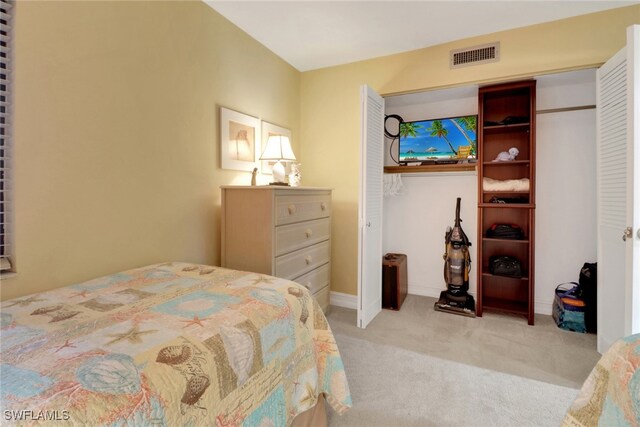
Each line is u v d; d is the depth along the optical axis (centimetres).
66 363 77
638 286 176
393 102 336
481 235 285
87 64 157
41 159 142
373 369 201
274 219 213
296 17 239
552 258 295
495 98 306
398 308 306
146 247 189
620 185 193
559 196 290
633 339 100
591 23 230
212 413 90
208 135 229
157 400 76
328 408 166
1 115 131
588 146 279
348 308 317
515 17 237
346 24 248
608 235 208
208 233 231
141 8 182
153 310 114
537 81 272
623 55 190
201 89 222
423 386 183
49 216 145
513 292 310
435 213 342
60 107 147
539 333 253
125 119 175
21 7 134
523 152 298
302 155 341
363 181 259
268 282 150
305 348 135
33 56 138
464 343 237
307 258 253
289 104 321
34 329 97
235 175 254
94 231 162
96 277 164
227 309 116
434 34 262
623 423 85
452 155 321
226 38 242
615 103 199
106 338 91
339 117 322
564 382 187
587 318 254
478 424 153
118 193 173
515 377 192
